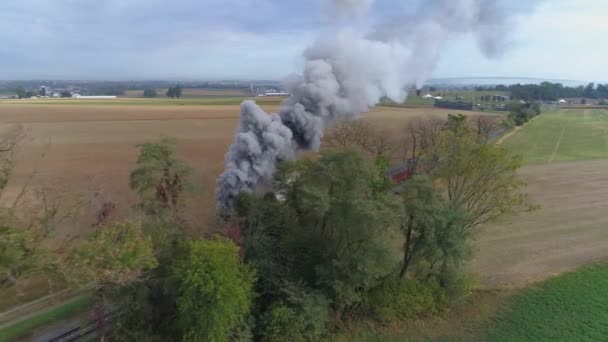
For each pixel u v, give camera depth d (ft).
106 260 69.41
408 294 100.42
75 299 100.01
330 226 97.14
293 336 89.51
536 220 160.04
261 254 95.25
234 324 84.58
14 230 64.23
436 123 244.63
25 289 102.73
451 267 104.27
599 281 115.96
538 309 103.04
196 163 226.99
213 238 95.30
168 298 85.56
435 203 97.86
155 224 90.22
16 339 85.20
